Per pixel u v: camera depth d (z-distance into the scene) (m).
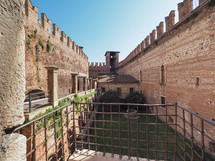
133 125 10.15
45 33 10.01
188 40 7.39
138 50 17.83
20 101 1.35
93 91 15.64
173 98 9.06
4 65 1.15
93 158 3.07
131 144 7.22
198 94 6.60
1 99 1.12
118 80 19.59
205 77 6.14
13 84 1.25
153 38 12.66
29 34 8.26
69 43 14.86
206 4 5.97
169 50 9.55
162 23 10.84
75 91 9.98
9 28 1.20
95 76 30.97
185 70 7.69
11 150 1.18
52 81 6.26
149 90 14.05
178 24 8.27
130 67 22.11
